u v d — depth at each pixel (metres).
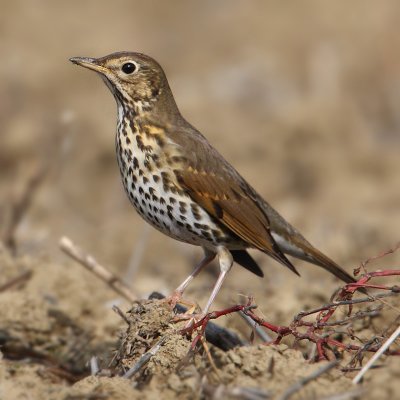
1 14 31.06
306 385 7.61
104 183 21.64
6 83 26.03
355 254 15.45
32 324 11.21
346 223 17.56
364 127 23.77
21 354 10.91
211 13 32.44
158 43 30.17
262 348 8.04
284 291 12.45
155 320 9.12
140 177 10.67
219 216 10.74
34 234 15.92
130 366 8.85
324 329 9.44
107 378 8.23
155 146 10.67
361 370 7.92
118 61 11.12
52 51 28.97
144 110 11.02
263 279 13.70
